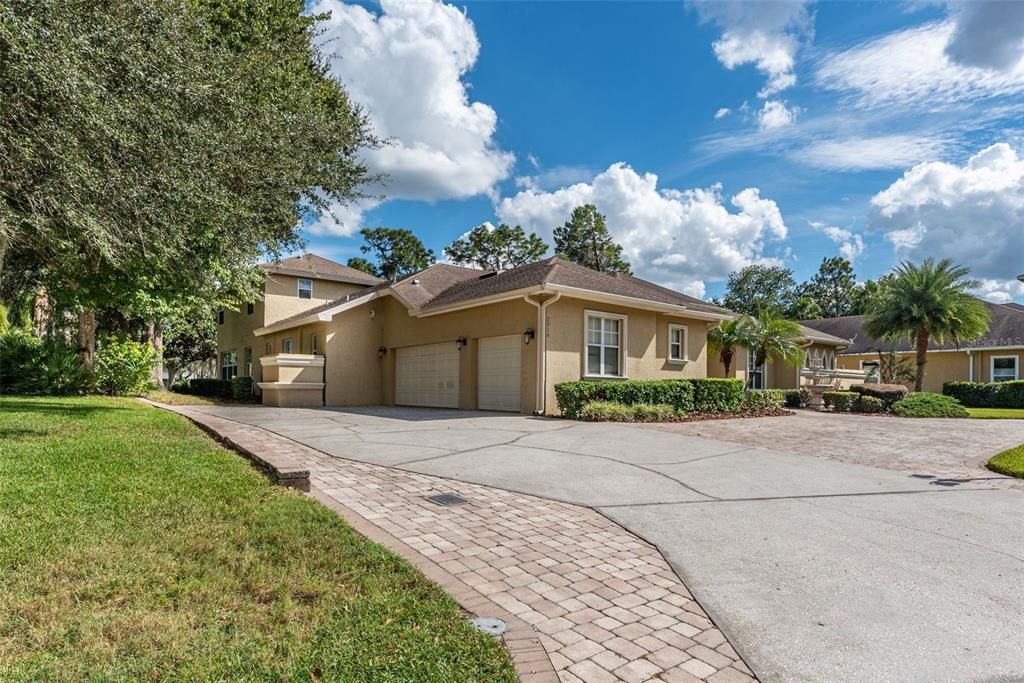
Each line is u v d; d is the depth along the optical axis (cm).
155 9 702
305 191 1305
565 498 582
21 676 229
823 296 5500
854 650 287
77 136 623
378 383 2030
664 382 1471
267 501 490
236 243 1017
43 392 1631
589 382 1352
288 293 2533
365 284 2705
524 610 327
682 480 670
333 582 337
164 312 1755
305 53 1434
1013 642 296
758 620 320
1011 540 462
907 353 2900
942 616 325
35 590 305
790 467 763
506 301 1506
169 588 315
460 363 1659
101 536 387
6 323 1636
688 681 258
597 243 4294
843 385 2433
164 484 529
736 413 1585
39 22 548
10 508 439
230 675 238
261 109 1073
